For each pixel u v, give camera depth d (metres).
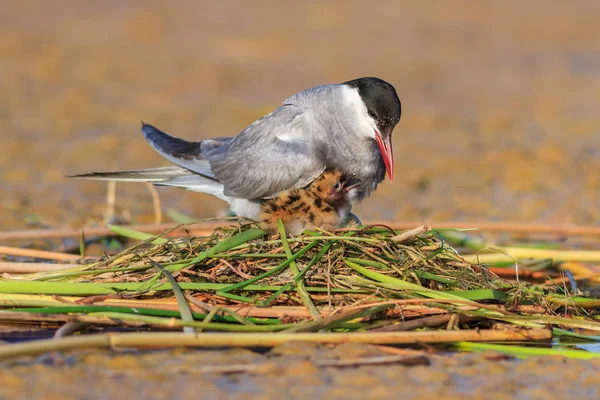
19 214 14.48
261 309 9.00
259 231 9.92
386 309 9.04
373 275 9.35
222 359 8.12
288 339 8.33
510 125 23.14
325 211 10.22
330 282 9.27
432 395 7.54
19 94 24.36
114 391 7.40
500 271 11.63
